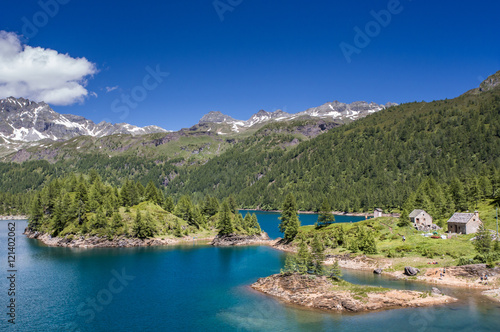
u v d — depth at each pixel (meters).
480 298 67.56
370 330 54.12
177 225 174.25
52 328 57.75
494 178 163.62
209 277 91.50
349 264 99.56
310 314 62.31
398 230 118.31
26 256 123.19
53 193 181.50
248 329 55.97
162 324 59.03
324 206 139.12
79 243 147.88
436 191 175.38
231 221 177.12
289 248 134.25
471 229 113.62
